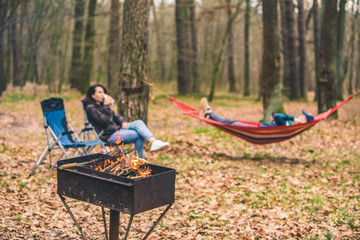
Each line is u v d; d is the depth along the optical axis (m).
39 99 20.00
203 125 12.91
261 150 8.61
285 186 5.80
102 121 6.18
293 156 8.06
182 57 29.22
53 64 26.31
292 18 26.95
